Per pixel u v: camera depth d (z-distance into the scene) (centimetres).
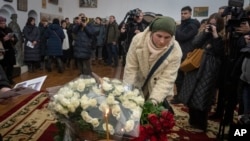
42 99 417
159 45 163
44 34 704
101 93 114
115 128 105
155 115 118
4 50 467
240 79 242
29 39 678
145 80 179
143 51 170
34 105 386
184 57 374
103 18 1136
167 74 169
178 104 397
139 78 184
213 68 280
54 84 552
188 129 305
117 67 830
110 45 845
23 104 390
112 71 744
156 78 173
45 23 726
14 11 805
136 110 112
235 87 252
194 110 305
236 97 256
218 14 291
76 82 118
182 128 308
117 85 120
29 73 688
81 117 106
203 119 301
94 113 105
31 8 919
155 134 116
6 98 152
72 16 1213
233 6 268
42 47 718
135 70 181
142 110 121
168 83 168
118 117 106
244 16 251
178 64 173
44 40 711
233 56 253
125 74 182
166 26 155
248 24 243
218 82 290
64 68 773
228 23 258
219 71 283
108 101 108
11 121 319
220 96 317
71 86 118
